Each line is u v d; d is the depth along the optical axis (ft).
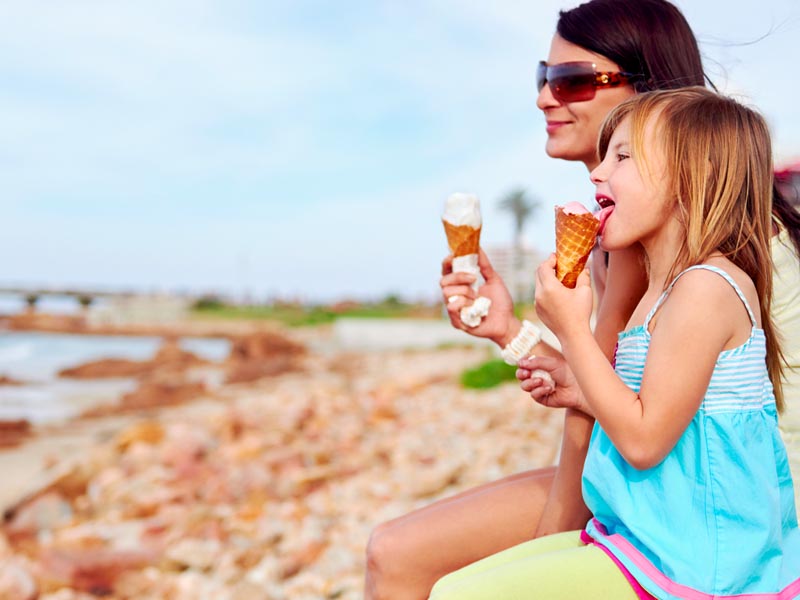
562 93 8.40
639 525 6.08
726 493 5.94
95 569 17.25
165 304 194.80
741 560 5.85
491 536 7.63
